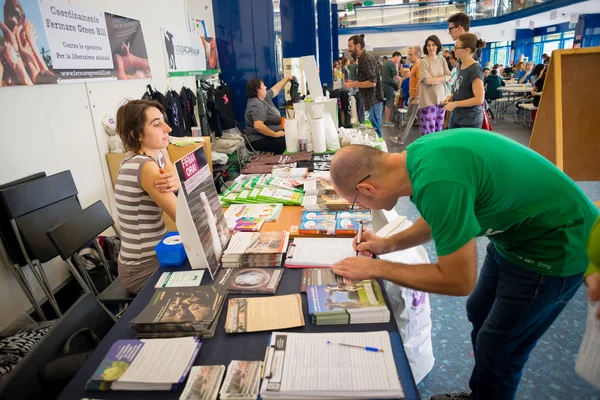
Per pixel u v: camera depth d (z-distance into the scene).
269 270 1.39
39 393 0.97
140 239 1.76
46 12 2.56
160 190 1.68
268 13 5.54
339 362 0.93
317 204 1.93
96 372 0.92
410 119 6.60
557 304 1.21
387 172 1.12
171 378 0.90
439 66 5.07
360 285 1.22
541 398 1.71
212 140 5.22
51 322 1.88
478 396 1.42
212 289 1.23
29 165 2.45
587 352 0.95
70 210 2.41
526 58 19.48
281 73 6.20
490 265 1.48
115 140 3.22
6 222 2.10
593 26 12.94
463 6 17.08
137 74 3.73
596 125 2.12
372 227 1.75
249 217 1.85
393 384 0.85
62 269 2.65
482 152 1.02
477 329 1.60
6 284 2.26
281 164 2.82
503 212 1.08
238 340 1.05
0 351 1.58
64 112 2.76
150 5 4.02
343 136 3.32
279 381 0.87
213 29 5.66
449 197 0.94
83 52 2.94
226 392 0.86
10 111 2.32
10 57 2.30
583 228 1.11
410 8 17.34
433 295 2.53
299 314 1.12
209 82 5.38
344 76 8.80
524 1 13.43
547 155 2.22
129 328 1.13
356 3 19.72
